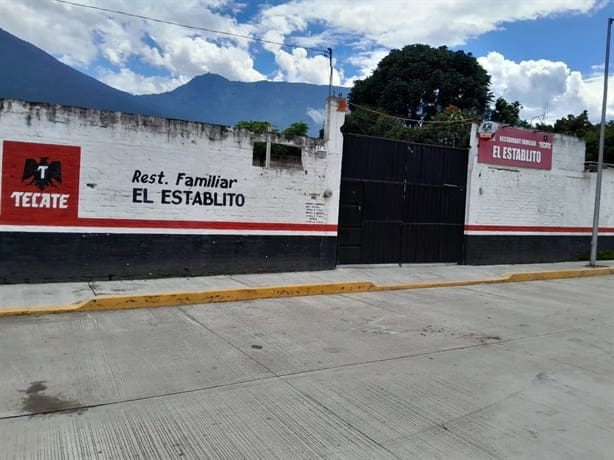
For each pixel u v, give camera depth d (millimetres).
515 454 3713
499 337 7070
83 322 6805
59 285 8586
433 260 13414
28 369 4957
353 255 12188
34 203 8570
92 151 8914
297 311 8094
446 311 8633
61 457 3381
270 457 3508
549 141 15000
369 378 5164
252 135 10383
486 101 37906
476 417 4336
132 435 3736
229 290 8695
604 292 11508
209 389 4684
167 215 9648
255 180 10492
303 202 11086
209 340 6238
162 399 4410
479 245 13875
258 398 4523
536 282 12578
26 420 3904
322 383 4965
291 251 11047
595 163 17031
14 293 7875
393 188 12578
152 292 8242
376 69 40719
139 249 9445
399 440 3852
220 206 10164
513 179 14352
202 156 9875
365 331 7043
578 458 3699
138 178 9320
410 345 6449
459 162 13562
